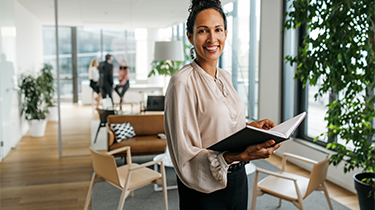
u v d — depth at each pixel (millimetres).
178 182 1396
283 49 4676
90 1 5020
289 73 4691
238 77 5875
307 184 2641
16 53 6254
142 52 5180
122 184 2703
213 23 1205
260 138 1028
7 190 3738
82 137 5242
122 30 5121
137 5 5082
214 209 1312
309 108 4500
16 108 6180
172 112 1205
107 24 5094
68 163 4844
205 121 1232
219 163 1134
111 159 2578
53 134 6906
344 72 2369
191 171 1184
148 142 4402
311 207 3160
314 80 2535
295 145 4559
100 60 5145
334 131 2633
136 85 5219
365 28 2277
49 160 5012
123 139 4512
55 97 8828
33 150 5629
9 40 5762
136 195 3543
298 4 2521
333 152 3799
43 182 4008
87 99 5191
